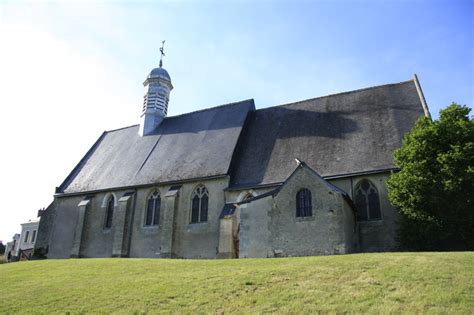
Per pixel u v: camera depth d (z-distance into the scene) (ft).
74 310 39.52
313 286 39.96
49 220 116.47
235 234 82.28
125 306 39.27
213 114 117.50
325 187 70.28
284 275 45.09
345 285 39.27
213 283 44.32
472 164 60.29
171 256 89.20
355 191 78.02
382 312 31.09
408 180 63.36
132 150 120.26
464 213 59.82
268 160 92.58
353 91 102.89
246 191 87.45
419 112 85.87
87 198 110.73
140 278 50.29
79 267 64.03
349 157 82.58
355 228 74.38
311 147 90.17
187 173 97.45
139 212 100.83
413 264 44.70
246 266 52.54
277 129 101.65
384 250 71.87
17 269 68.23
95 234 105.81
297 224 70.69
